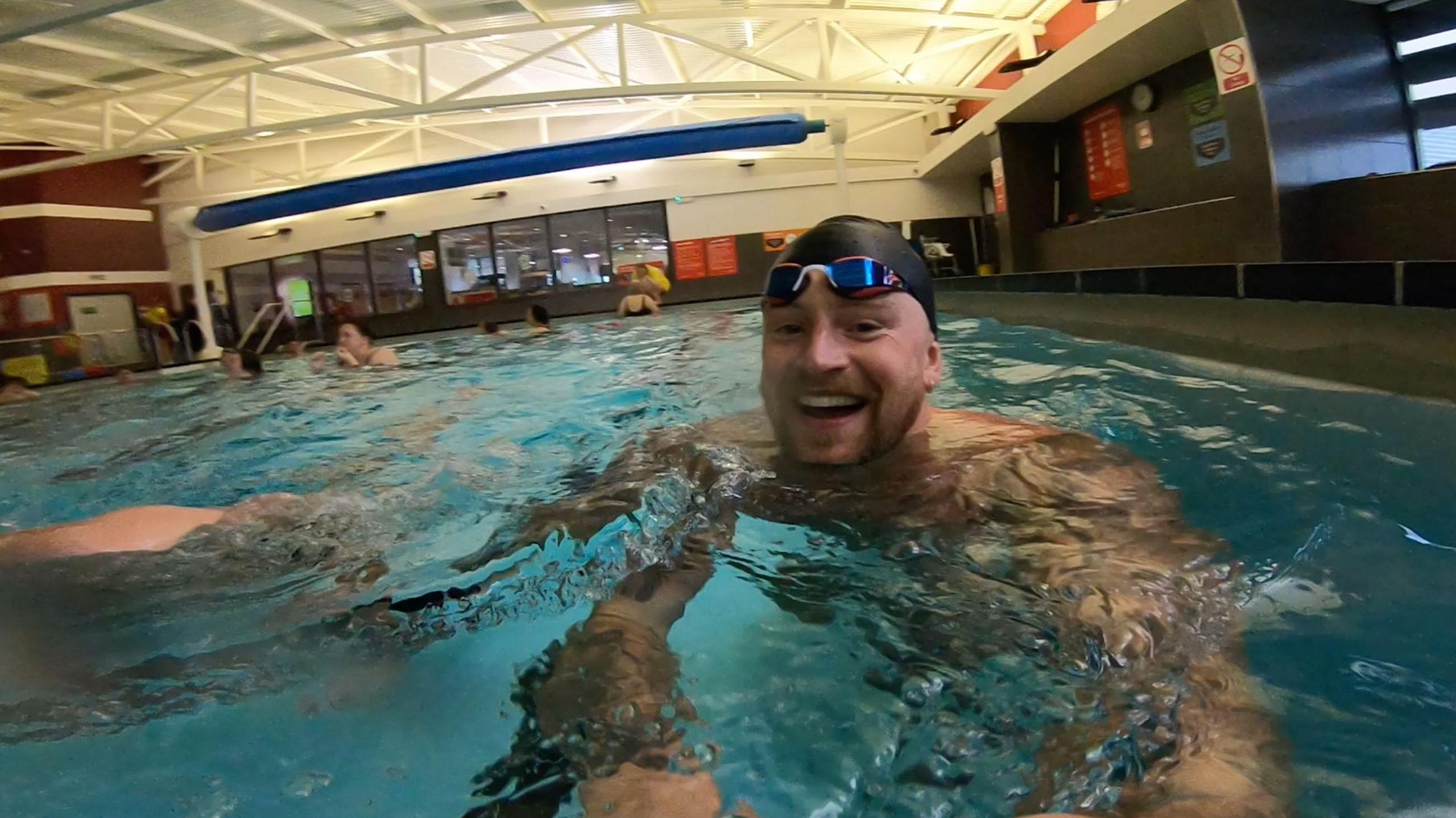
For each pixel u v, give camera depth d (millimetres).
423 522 1672
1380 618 951
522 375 5047
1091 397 2338
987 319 5477
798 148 14078
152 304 15055
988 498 1329
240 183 14992
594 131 14109
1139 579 1055
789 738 854
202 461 3029
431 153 14500
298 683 1071
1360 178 4586
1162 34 6152
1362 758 729
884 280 1383
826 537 1310
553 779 826
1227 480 1448
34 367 10797
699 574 1225
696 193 14297
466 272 14805
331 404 4586
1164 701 838
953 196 14156
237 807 833
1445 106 4957
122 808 842
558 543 1357
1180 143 7145
